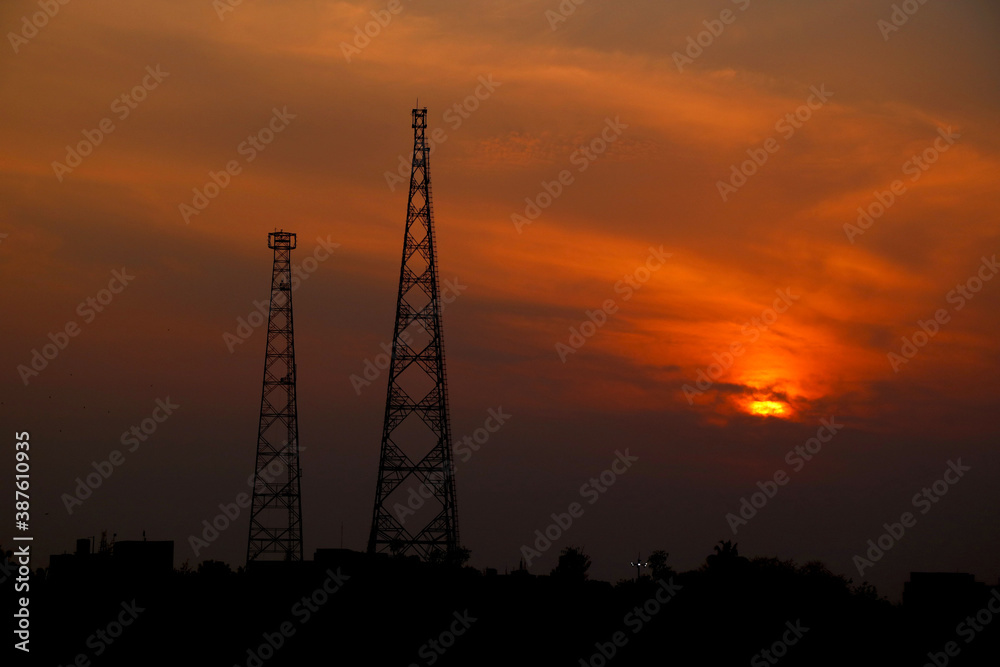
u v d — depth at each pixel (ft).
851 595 282.77
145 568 266.98
